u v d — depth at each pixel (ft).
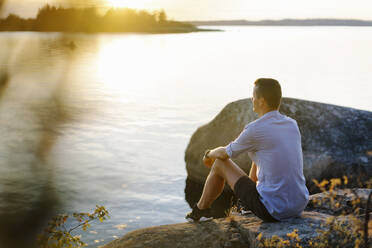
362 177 16.20
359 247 7.32
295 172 8.65
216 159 9.71
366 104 41.86
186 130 32.14
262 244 7.79
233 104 20.84
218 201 18.45
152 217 16.60
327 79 61.77
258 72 74.43
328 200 10.14
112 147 25.27
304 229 8.20
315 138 18.33
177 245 8.55
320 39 227.81
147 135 29.78
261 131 8.64
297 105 19.35
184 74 73.82
